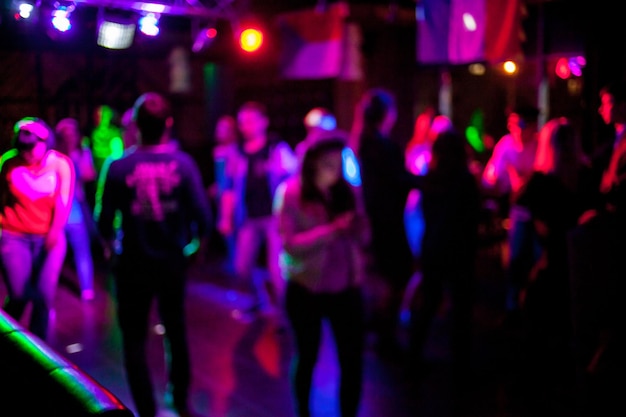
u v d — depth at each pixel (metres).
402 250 5.48
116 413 1.80
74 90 6.55
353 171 5.10
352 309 3.41
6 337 2.31
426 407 4.08
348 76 6.78
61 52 6.28
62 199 4.33
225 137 7.50
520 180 5.61
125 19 5.12
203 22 7.44
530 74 7.93
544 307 4.41
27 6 4.74
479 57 5.16
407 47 9.39
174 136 8.11
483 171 8.36
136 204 3.68
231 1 6.00
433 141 4.31
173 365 3.96
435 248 4.30
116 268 3.79
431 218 4.32
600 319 4.12
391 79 9.41
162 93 8.03
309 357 3.44
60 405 1.85
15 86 5.78
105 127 6.82
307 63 6.70
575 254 4.15
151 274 3.75
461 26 5.25
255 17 7.07
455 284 4.39
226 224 6.32
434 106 9.72
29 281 4.36
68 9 4.77
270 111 9.58
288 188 3.40
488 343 5.16
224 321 5.84
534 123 5.68
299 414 3.53
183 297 3.91
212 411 4.04
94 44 6.48
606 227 4.04
